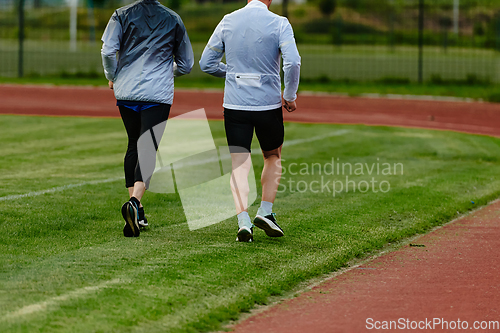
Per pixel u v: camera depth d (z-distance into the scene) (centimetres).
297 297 1570
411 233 2195
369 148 4009
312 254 1880
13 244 1897
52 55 14588
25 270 1652
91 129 4597
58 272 1639
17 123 4819
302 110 6156
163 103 2080
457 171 3322
